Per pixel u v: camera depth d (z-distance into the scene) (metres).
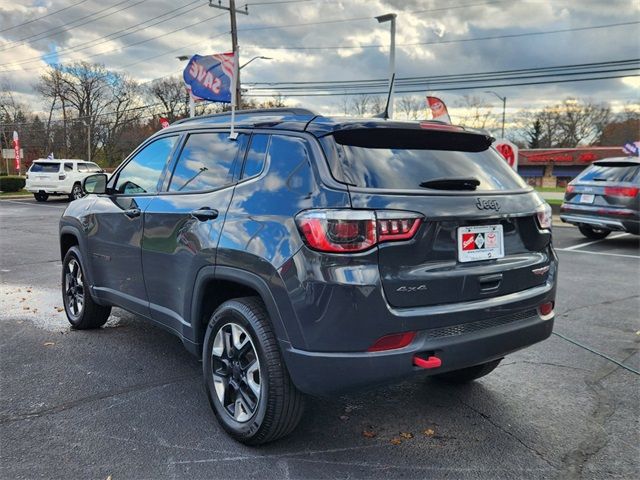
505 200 3.07
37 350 4.57
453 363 2.78
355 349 2.58
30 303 6.18
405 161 2.94
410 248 2.64
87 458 2.89
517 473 2.83
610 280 7.77
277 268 2.72
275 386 2.82
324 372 2.63
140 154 4.36
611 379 4.09
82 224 4.80
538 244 3.29
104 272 4.57
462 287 2.80
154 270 3.84
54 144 69.56
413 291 2.65
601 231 12.35
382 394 3.80
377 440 3.15
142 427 3.24
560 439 3.19
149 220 3.85
